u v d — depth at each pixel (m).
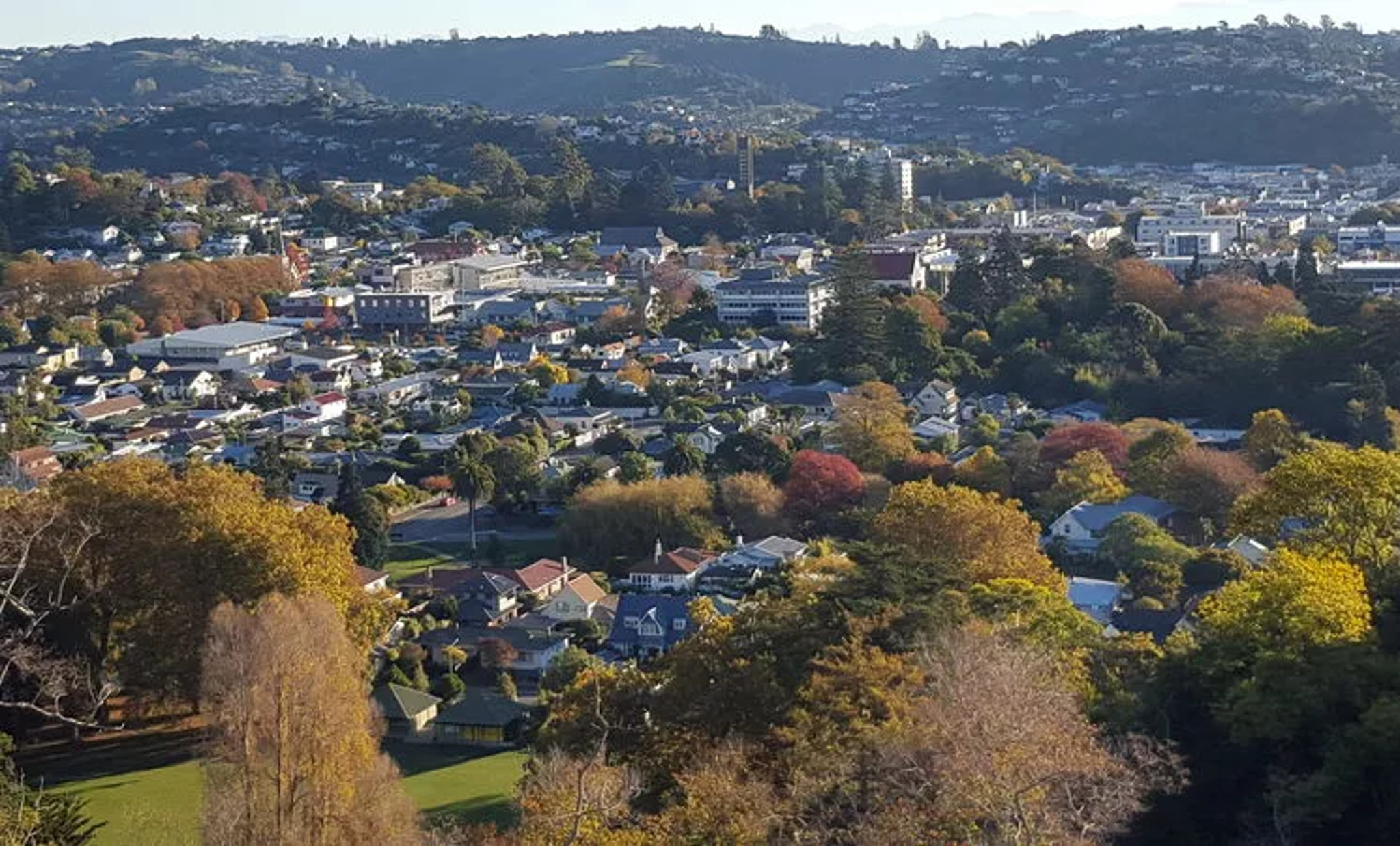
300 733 57.50
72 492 82.00
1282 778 50.41
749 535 122.00
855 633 57.75
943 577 63.41
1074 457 124.81
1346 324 156.62
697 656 61.72
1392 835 47.69
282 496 132.88
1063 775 44.84
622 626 103.56
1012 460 131.62
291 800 56.81
